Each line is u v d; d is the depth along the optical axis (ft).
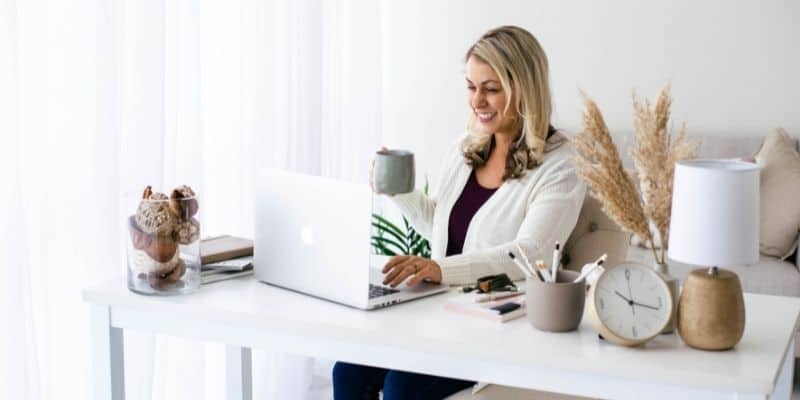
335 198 6.73
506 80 8.18
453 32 16.02
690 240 5.66
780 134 13.98
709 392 5.49
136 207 6.97
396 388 7.61
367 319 6.48
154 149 8.95
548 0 15.48
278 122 11.79
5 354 7.50
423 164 16.47
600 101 15.47
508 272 7.57
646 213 6.24
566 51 15.52
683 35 14.99
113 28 8.33
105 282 7.35
